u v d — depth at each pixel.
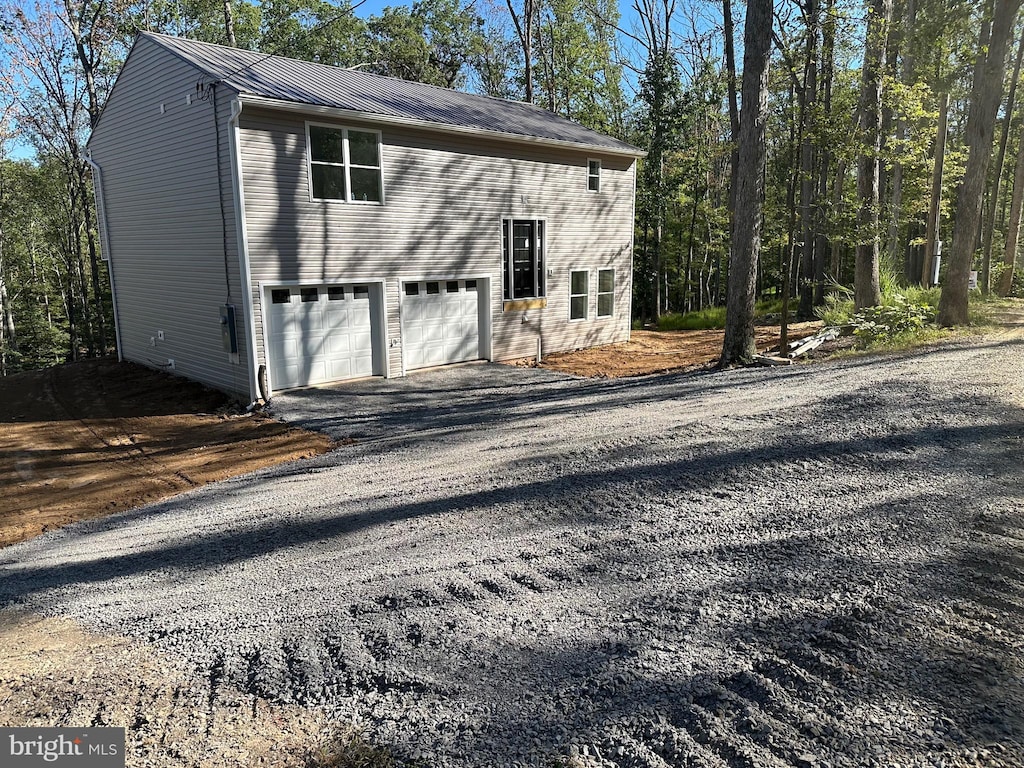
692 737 2.57
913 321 12.93
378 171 13.73
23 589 4.98
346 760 2.61
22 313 34.28
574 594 3.86
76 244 28.30
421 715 2.87
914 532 4.27
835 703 2.70
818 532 4.39
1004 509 4.51
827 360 11.52
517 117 17.95
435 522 5.30
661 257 29.72
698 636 3.29
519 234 16.92
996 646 3.01
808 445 6.30
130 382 14.74
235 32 28.59
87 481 8.73
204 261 13.23
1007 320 13.87
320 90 13.45
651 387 11.16
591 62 32.66
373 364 14.38
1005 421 6.49
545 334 17.86
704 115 27.94
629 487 5.64
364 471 7.59
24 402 13.65
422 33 34.47
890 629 3.20
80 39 21.50
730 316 12.47
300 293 13.01
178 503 7.31
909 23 16.81
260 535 5.54
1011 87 20.53
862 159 13.92
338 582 4.32
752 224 12.02
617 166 19.36
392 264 14.23
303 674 3.26
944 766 2.32
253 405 12.16
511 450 7.49
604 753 2.53
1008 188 31.73
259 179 12.02
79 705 3.12
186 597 4.34
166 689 3.23
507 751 2.59
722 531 4.56
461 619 3.66
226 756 2.68
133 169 15.27
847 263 29.92
